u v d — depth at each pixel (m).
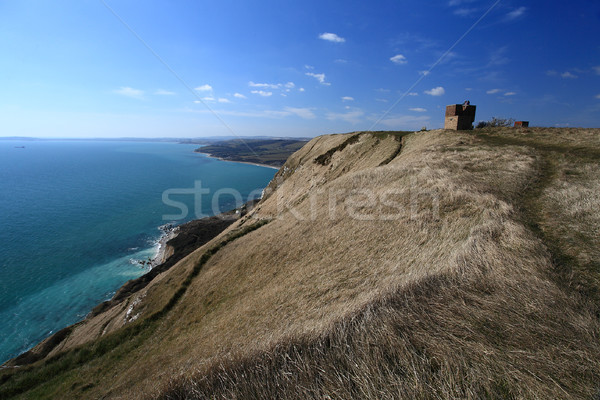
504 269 7.12
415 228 13.04
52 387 14.11
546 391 3.68
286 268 15.92
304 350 5.15
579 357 4.15
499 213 11.05
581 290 6.19
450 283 6.75
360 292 10.08
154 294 22.58
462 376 3.99
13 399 13.81
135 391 8.74
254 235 25.08
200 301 18.31
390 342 4.78
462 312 5.44
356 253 13.59
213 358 6.19
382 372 4.25
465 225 11.45
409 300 6.19
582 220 9.47
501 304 5.61
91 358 16.20
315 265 14.30
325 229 17.61
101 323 23.09
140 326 18.14
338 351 4.89
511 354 4.29
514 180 14.27
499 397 3.66
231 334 11.40
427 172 17.84
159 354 13.58
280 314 11.20
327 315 8.21
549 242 8.59
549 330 4.74
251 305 13.64
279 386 4.48
